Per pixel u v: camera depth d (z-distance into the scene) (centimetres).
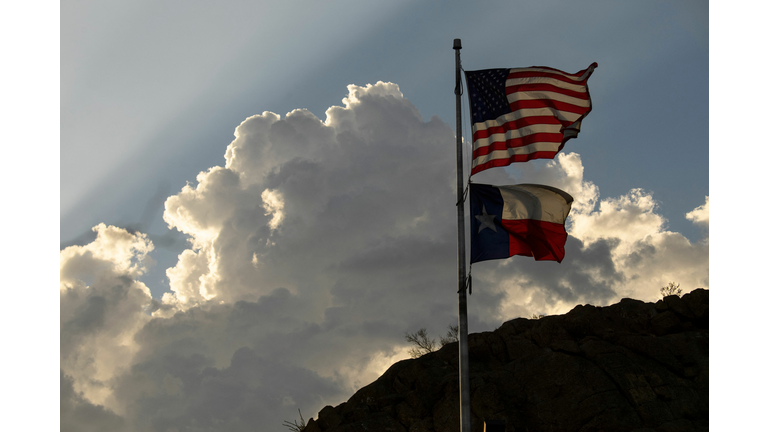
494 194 1591
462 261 1526
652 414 1952
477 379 2188
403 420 2209
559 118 1577
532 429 2038
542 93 1600
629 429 1917
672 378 2080
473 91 1628
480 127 1593
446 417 2125
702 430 1884
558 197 1591
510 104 1609
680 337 2223
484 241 1543
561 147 1556
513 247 1538
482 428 2058
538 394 2109
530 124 1578
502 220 1561
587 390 2042
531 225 1559
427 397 2252
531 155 1555
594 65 1620
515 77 1625
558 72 1617
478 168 1568
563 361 2169
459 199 1569
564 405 2036
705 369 2095
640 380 2059
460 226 1550
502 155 1564
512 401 2116
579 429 1964
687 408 1975
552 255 1539
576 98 1598
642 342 2214
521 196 1589
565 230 1570
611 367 2112
